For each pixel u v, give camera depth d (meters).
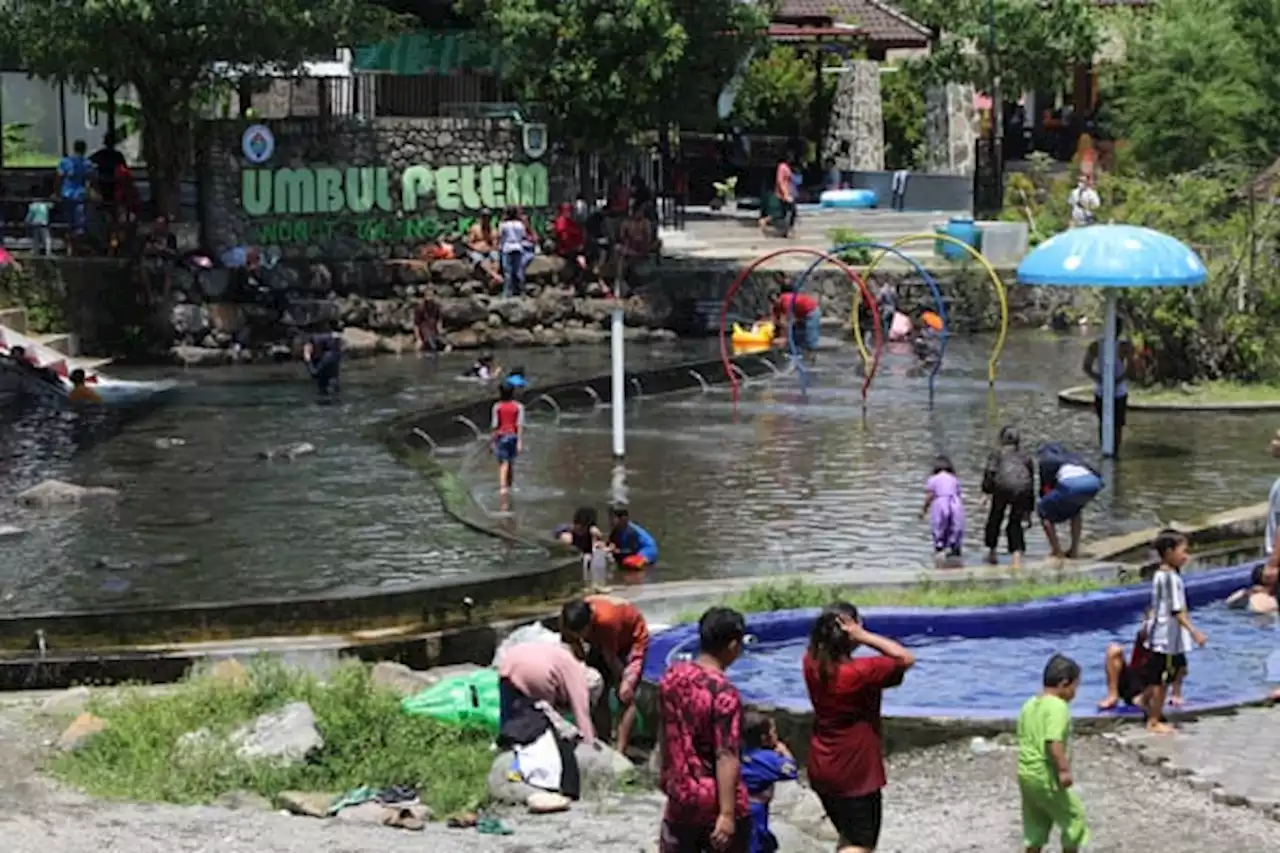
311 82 56.44
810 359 51.31
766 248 59.75
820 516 31.27
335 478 32.66
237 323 47.94
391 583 25.12
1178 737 19.06
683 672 13.16
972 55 70.94
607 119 53.84
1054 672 15.29
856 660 14.22
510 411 33.16
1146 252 35.69
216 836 15.51
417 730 19.09
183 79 47.59
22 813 16.23
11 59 47.62
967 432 39.44
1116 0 76.38
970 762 18.67
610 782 18.05
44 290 46.97
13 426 37.97
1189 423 40.25
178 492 31.50
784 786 17.78
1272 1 65.50
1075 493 27.77
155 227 47.81
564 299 53.03
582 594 25.64
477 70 56.38
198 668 21.58
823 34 69.75
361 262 50.78
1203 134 64.19
